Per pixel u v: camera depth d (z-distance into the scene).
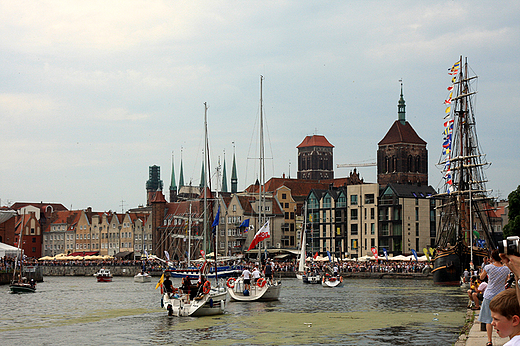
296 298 82.81
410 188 193.00
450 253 115.75
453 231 138.00
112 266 193.25
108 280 150.38
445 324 49.84
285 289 108.56
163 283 60.03
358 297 84.56
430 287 110.44
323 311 62.06
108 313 63.50
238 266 148.75
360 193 198.12
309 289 108.31
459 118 136.88
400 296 86.00
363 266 156.12
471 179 134.12
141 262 194.38
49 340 43.72
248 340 41.97
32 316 61.84
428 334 43.66
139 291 108.56
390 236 188.62
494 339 30.73
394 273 147.12
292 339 42.16
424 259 151.38
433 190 196.38
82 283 143.88
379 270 152.75
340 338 42.28
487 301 26.91
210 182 126.56
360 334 44.19
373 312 61.19
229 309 63.94
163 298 59.75
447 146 130.62
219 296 63.16
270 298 74.31
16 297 92.94
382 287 111.75
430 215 191.88
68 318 59.03
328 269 152.00
